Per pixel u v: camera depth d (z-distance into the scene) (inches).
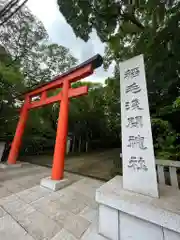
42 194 115.0
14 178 157.6
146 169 67.6
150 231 56.3
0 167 201.9
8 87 233.3
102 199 68.5
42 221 78.6
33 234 68.1
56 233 69.2
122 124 80.2
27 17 271.4
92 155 372.8
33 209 91.5
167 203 56.9
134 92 79.4
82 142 508.4
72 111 403.9
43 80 304.3
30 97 220.5
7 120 258.1
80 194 116.0
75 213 87.5
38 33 293.1
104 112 454.0
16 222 77.3
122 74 86.9
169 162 98.4
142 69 79.2
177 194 66.8
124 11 151.3
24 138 315.6
